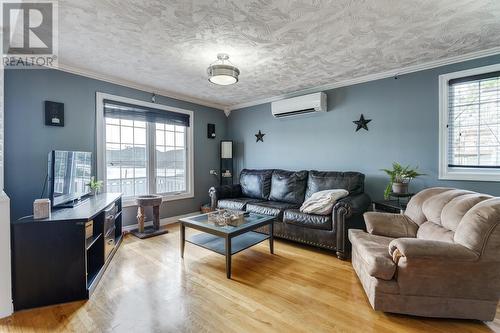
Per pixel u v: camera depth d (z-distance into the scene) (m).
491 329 1.57
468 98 2.74
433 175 2.92
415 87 3.03
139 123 3.85
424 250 1.59
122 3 1.77
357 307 1.81
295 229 3.05
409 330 1.56
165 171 4.18
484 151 2.66
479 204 1.67
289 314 1.72
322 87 3.81
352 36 2.28
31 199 2.72
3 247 1.71
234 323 1.63
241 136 5.00
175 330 1.56
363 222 2.99
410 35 2.26
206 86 3.78
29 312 1.76
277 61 2.84
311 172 3.73
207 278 2.25
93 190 2.99
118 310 1.77
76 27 2.09
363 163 3.47
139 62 2.86
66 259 1.88
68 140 3.01
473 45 2.47
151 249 2.96
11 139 2.61
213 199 4.09
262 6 1.82
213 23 2.05
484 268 1.55
